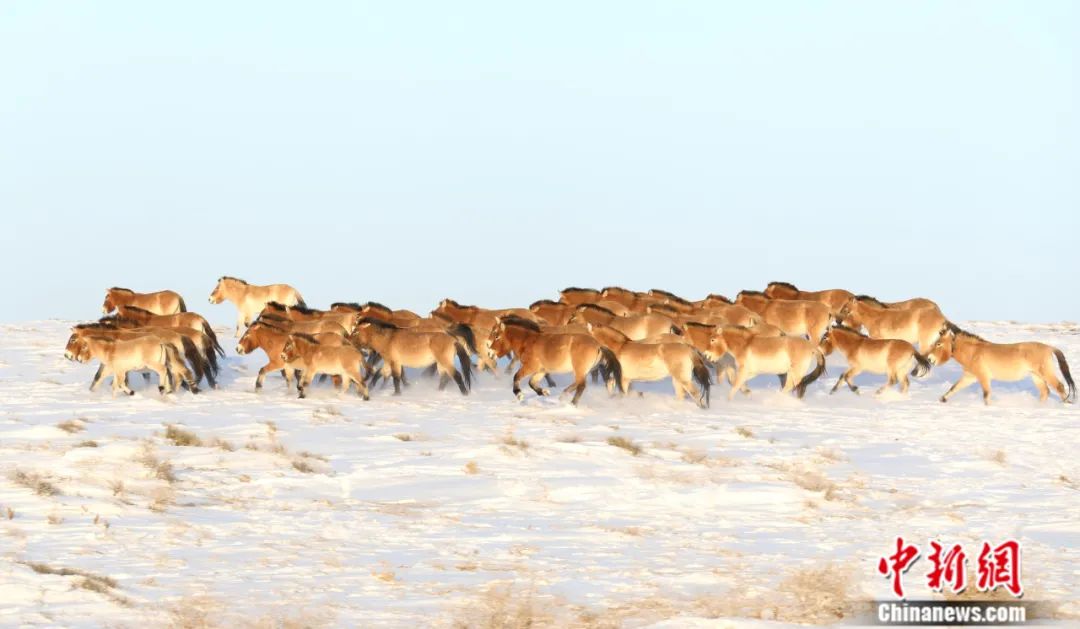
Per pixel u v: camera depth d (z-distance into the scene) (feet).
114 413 194.59
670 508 139.13
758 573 108.99
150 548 113.29
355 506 136.77
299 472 152.76
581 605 97.71
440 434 181.47
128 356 212.23
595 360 209.56
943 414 209.87
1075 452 176.14
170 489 139.44
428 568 109.19
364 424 189.26
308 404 209.15
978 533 127.13
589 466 158.92
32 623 89.20
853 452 174.29
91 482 139.03
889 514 137.18
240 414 195.83
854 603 99.35
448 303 254.47
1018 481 155.43
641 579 106.42
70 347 213.25
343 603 97.25
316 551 114.73
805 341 221.87
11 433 171.83
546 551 116.88
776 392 228.22
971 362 222.07
